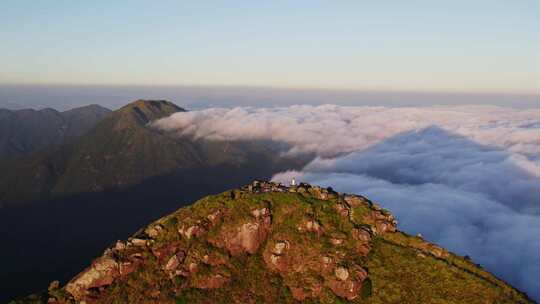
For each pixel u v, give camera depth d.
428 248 96.19
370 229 99.25
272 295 84.38
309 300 83.31
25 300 80.94
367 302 81.75
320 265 88.25
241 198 100.81
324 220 98.31
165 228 94.12
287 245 91.56
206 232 92.75
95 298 80.88
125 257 86.88
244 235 92.81
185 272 86.00
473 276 85.94
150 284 83.81
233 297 83.38
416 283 84.19
